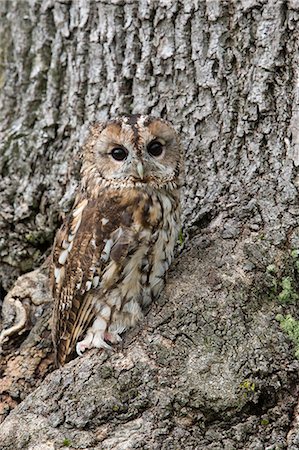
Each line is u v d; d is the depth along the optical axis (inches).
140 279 344.8
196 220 373.4
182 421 313.1
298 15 366.0
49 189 425.1
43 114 430.9
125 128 340.2
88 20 409.7
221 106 381.1
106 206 345.1
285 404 316.2
